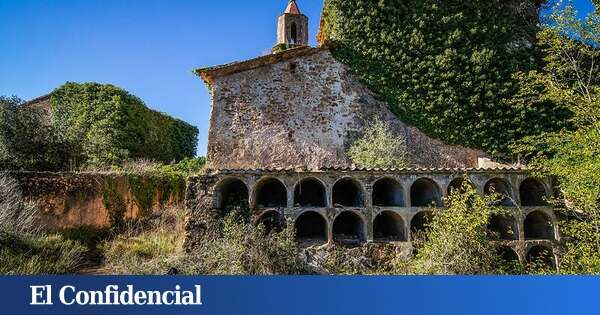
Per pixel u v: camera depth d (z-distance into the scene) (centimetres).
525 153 1372
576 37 1022
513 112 1402
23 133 1380
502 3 1488
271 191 1127
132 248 1009
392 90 1438
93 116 1967
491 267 852
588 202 809
